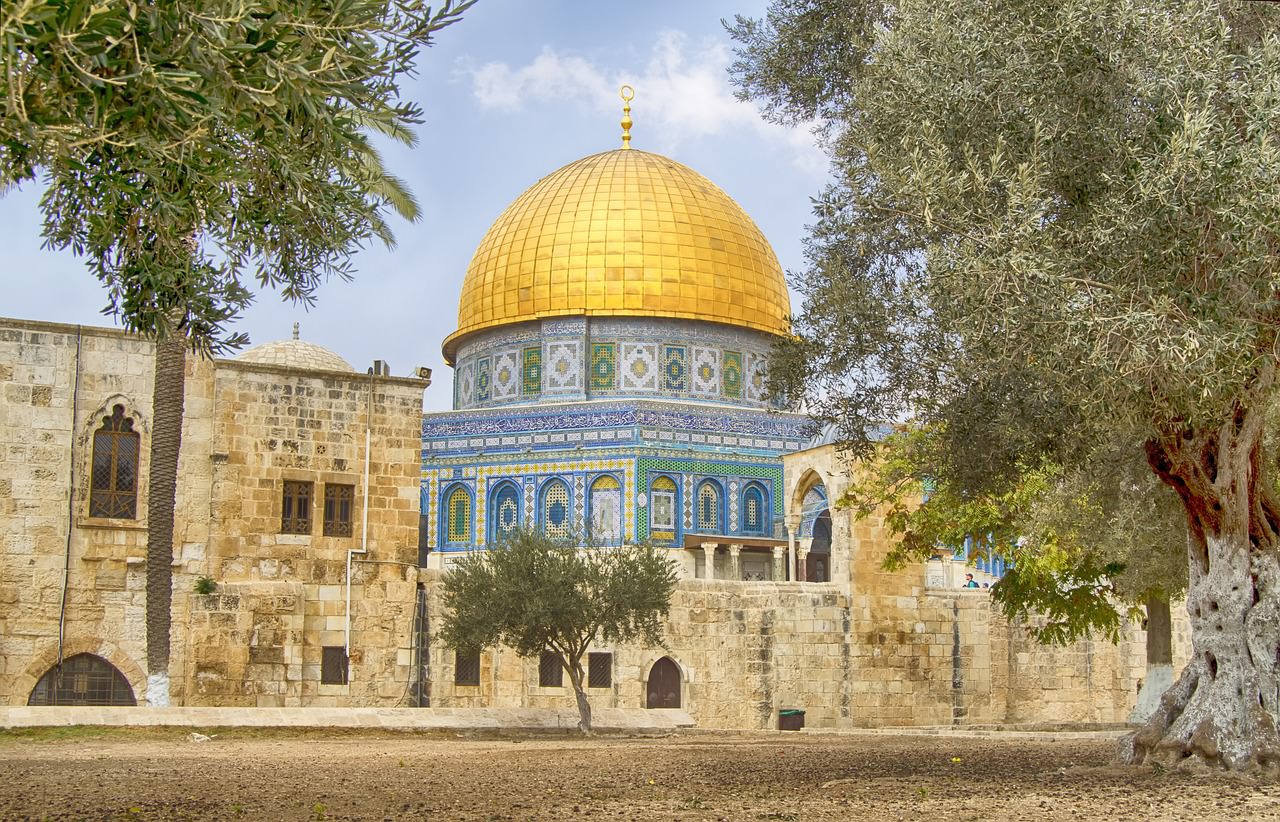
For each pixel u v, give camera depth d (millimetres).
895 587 44219
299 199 12578
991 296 14258
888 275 18562
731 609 42281
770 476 57656
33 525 32688
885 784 16312
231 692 33562
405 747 25594
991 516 34844
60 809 13516
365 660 35938
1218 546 17609
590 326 59750
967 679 44812
